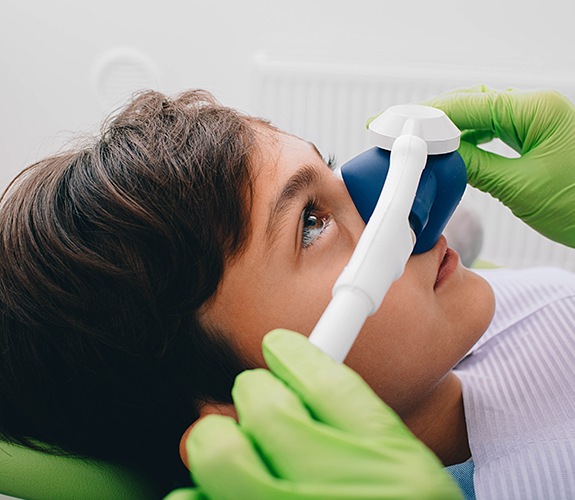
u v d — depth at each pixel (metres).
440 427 0.78
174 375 0.66
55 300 0.64
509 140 0.85
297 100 1.78
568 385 0.76
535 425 0.73
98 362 0.65
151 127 0.68
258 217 0.62
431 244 0.67
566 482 0.67
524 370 0.80
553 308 0.87
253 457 0.41
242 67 1.92
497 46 1.77
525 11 1.72
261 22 1.86
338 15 1.82
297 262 0.63
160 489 0.76
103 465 0.73
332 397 0.42
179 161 0.64
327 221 0.66
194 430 0.44
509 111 0.82
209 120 0.68
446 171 0.67
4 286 0.66
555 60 1.74
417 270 0.66
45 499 0.71
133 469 0.74
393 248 0.48
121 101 1.75
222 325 0.64
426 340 0.65
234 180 0.63
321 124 1.79
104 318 0.64
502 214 1.77
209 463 0.41
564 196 0.81
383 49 1.83
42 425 0.70
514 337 0.85
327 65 1.73
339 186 0.67
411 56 1.82
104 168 0.65
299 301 0.62
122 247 0.62
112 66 1.85
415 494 0.38
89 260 0.62
